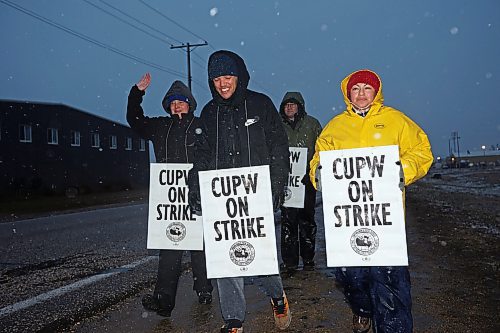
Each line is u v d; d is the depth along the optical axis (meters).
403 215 3.63
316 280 5.95
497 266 6.43
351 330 4.26
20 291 6.13
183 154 4.90
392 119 3.84
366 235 3.67
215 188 4.07
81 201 30.41
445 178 54.81
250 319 4.64
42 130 42.06
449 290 5.33
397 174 3.65
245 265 4.01
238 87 4.15
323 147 4.07
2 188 37.75
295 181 6.45
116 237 11.24
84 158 47.25
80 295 5.76
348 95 3.94
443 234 9.43
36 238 11.84
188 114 5.03
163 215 4.80
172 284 4.66
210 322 4.60
